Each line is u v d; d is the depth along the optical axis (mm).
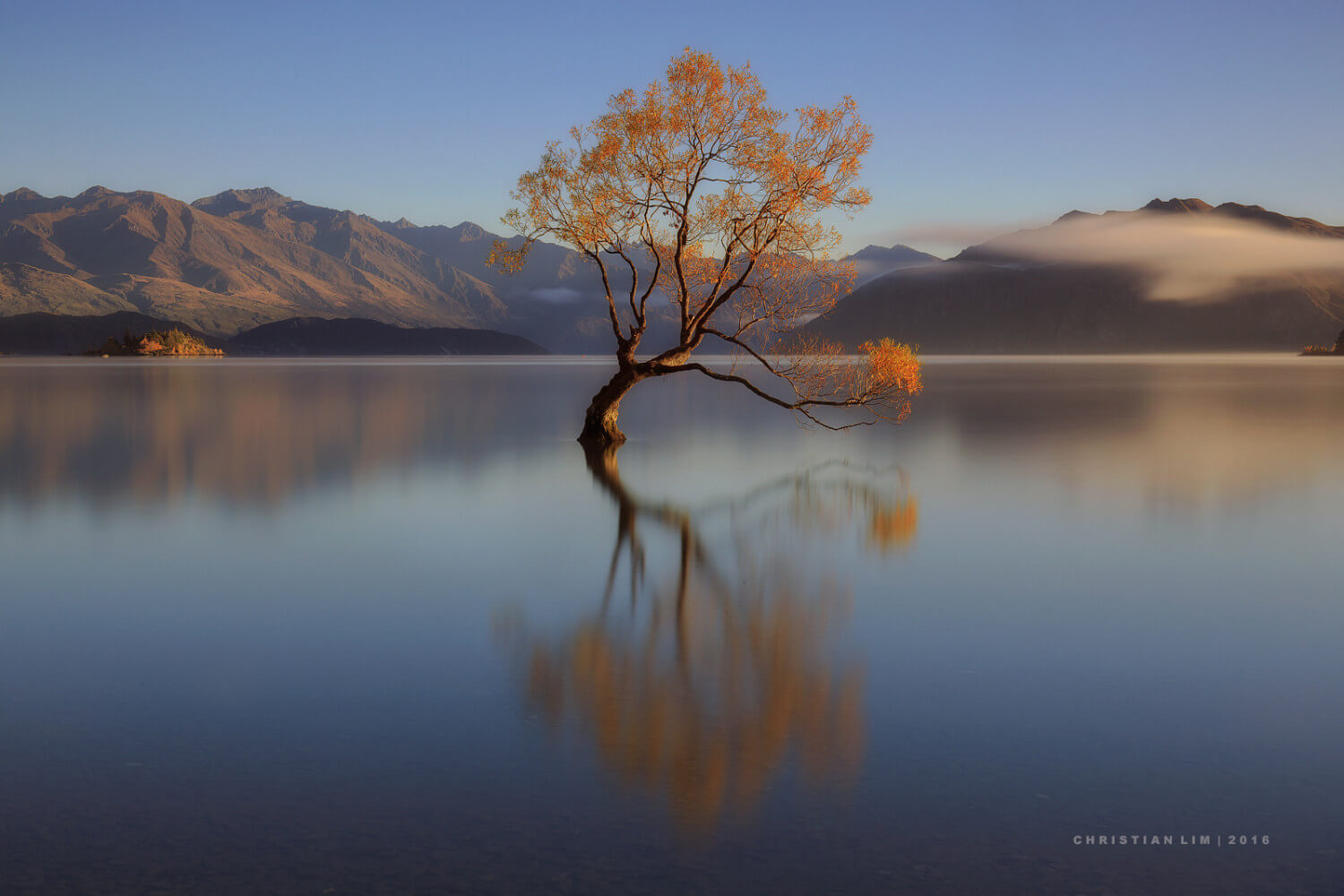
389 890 5629
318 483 24125
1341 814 6602
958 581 13531
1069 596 12664
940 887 5676
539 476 25531
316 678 9359
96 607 12180
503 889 5629
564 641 10633
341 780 7062
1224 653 10180
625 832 6285
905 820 6461
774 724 8125
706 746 7648
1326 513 19328
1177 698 8797
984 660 9891
